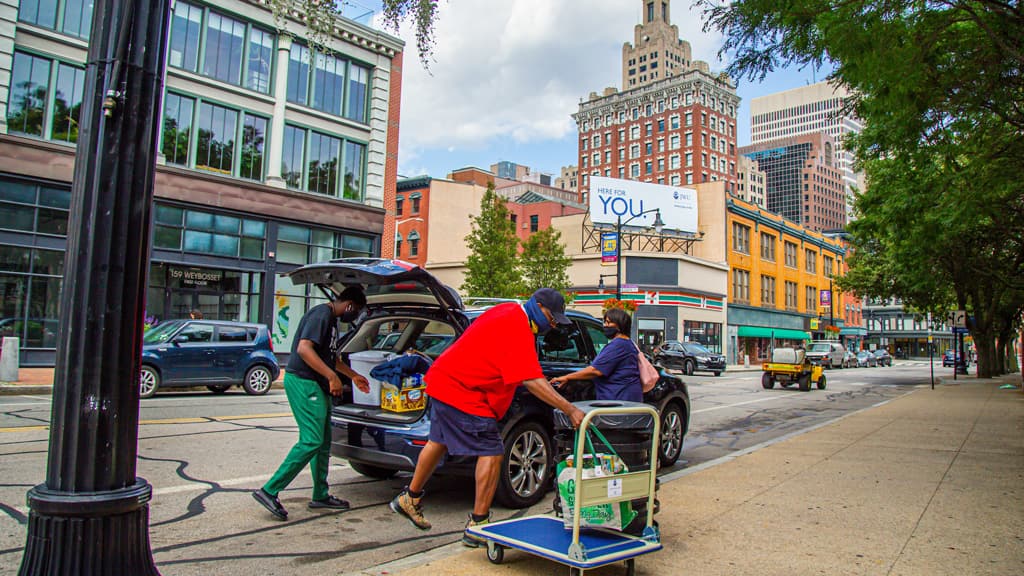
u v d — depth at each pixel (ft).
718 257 157.38
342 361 19.77
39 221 59.77
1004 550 14.14
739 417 44.91
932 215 41.81
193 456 24.20
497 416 14.24
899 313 340.39
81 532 8.65
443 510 18.43
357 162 84.69
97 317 9.00
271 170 75.41
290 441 27.94
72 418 8.84
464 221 164.86
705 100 300.61
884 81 25.29
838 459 25.72
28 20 59.93
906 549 14.17
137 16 9.56
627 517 13.12
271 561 13.85
